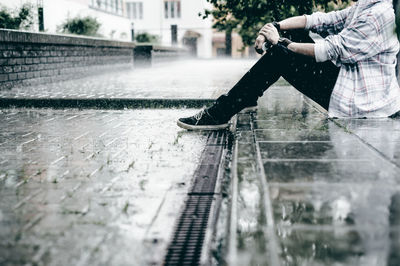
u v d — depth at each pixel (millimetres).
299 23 3537
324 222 1514
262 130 3125
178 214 1821
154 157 2793
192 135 3430
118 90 7074
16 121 4391
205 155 2801
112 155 2871
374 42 3129
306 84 3391
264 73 3238
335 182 1904
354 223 1504
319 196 1746
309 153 2396
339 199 1713
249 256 1361
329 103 3387
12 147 3174
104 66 12273
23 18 9852
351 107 3289
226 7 6988
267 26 3182
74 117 4645
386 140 2629
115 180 2312
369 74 3283
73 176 2404
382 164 2152
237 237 1479
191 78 10469
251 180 2031
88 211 1857
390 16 3137
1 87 6902
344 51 3150
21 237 1586
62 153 2959
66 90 7055
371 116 3307
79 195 2074
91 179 2340
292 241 1394
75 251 1470
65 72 9398
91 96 6027
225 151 2896
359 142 2604
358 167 2111
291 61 3244
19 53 7402
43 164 2680
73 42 9570
